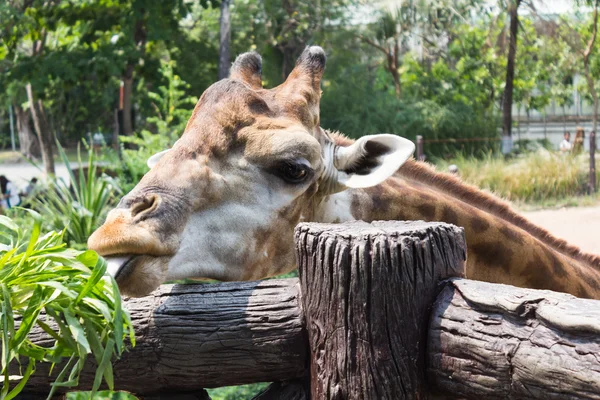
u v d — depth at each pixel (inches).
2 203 519.2
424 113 719.1
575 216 396.8
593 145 470.9
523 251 126.9
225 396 213.6
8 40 607.2
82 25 652.7
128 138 423.8
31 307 73.1
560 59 652.1
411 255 74.9
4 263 73.2
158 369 85.1
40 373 87.7
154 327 84.6
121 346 70.0
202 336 83.5
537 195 470.6
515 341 66.2
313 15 666.8
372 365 75.0
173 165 94.1
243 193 97.1
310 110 107.3
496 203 136.7
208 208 94.6
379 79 803.4
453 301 73.5
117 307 70.6
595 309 62.6
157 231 86.8
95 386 71.0
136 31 670.5
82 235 293.4
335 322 76.8
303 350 82.4
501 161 555.2
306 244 79.8
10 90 724.0
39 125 685.9
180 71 735.7
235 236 96.0
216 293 86.0
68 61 601.9
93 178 306.3
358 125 702.5
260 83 115.6
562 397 62.6
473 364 69.8
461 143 708.7
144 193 89.8
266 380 84.7
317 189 106.4
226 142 97.8
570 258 140.3
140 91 809.5
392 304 74.7
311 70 111.7
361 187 105.3
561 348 62.7
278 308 83.0
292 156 97.7
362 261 74.8
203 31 783.7
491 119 741.9
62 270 75.0
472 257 124.6
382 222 83.0
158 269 87.0
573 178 472.7
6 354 71.6
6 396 76.4
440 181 132.6
